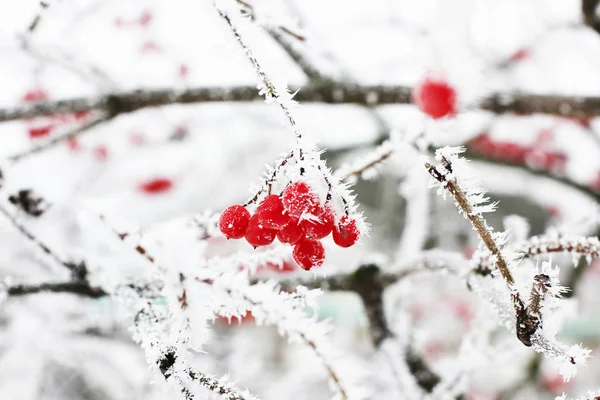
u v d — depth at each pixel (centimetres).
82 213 39
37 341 74
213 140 107
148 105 54
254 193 38
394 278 49
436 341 121
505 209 125
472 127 78
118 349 80
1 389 73
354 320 86
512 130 98
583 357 35
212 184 110
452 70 47
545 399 117
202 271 39
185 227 42
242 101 54
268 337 115
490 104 55
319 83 56
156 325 40
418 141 43
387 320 50
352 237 37
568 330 79
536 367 94
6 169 44
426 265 48
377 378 51
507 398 96
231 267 41
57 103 52
